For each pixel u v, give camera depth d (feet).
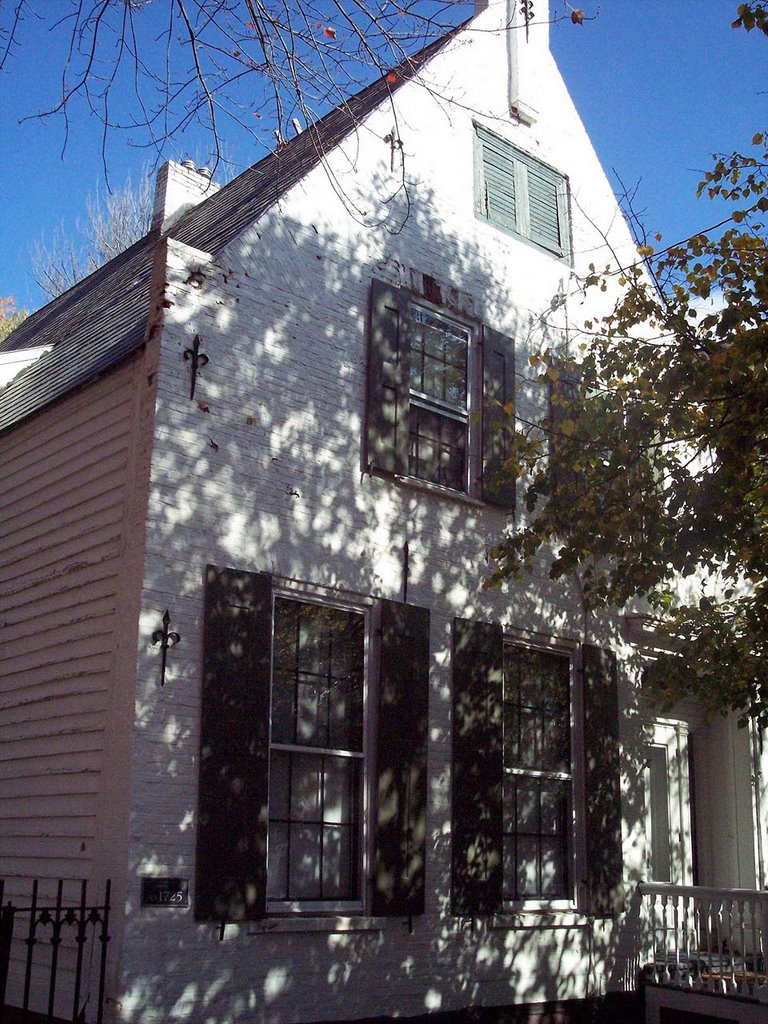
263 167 42.68
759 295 29.48
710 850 45.16
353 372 33.06
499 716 34.53
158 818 25.30
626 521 29.91
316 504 30.96
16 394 38.42
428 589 33.76
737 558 31.42
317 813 29.43
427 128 37.91
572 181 43.93
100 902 24.86
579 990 35.32
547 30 44.34
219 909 25.67
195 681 26.84
